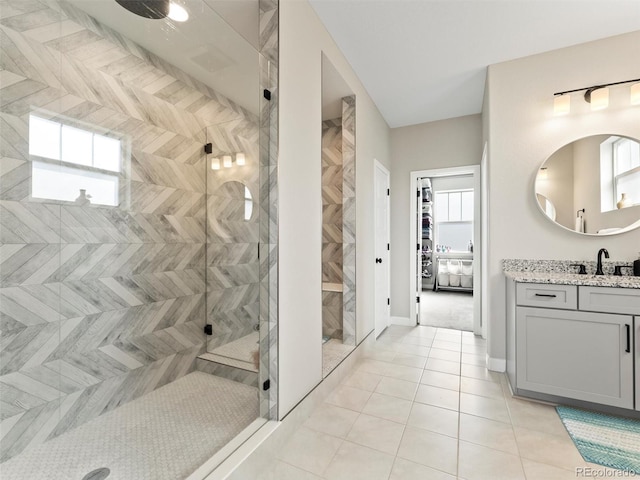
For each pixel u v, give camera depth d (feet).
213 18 6.41
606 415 6.55
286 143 6.15
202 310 8.71
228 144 8.28
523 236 8.55
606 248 7.82
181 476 4.68
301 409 6.42
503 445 5.67
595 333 6.54
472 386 8.06
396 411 6.88
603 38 7.84
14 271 5.41
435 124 13.35
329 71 8.29
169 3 6.13
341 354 8.94
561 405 7.01
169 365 7.88
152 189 7.70
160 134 7.86
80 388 6.23
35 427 5.56
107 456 5.19
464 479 4.87
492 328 9.00
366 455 5.45
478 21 7.34
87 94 6.42
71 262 6.17
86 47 6.39
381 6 6.93
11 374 5.34
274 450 5.45
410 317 13.85
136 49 7.28
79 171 6.31
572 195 8.08
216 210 8.63
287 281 6.12
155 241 7.75
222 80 8.29
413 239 13.74
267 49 5.96
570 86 8.14
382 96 11.20
